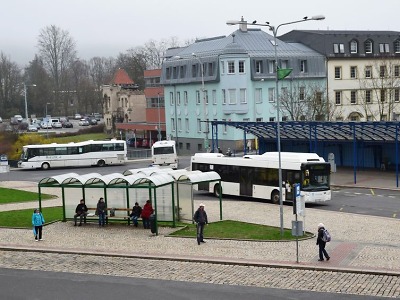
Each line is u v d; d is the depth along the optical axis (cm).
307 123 5106
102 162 7181
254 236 2905
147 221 3198
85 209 3381
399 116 8806
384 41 8850
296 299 1883
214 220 3394
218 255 2541
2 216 3712
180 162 7319
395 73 8838
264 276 2203
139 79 15325
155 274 2292
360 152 5838
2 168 5891
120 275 2300
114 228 3262
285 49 8181
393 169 5575
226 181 4428
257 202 4175
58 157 7056
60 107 17212
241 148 7875
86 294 2047
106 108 12012
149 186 3128
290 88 7681
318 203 3997
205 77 8056
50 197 4578
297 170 3888
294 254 2511
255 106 7862
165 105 9200
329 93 8412
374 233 2891
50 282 2233
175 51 9444
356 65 8575
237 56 7738
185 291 2031
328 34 8462
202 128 8375
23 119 14575
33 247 2842
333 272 2227
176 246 2755
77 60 19412
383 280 2086
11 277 2333
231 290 2023
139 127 10069
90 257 2639
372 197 4166
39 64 18000
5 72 16275
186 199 3394
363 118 8688
